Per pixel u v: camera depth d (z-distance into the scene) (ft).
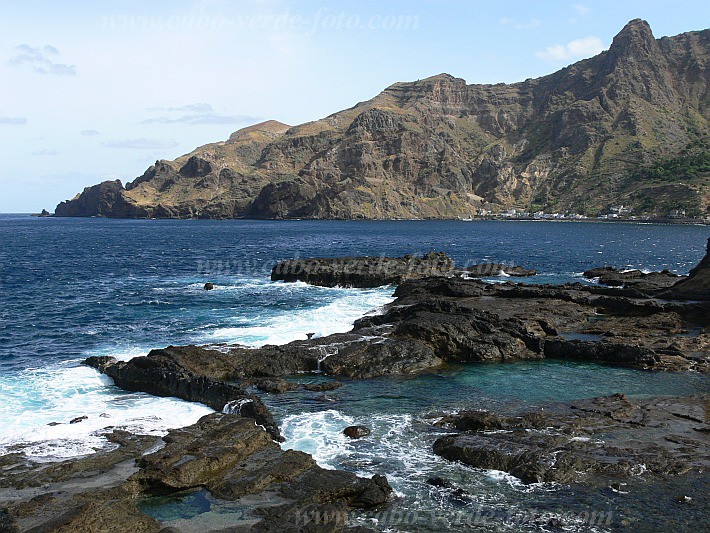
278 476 59.06
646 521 52.24
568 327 126.82
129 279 225.56
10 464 60.85
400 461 64.59
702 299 147.43
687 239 499.92
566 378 96.12
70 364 103.45
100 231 637.71
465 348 108.68
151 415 77.71
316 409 81.41
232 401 80.02
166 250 378.73
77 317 146.00
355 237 538.06
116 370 95.35
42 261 302.04
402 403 83.76
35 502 52.31
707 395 82.53
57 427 71.87
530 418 73.61
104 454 62.69
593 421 73.41
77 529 48.03
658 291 164.04
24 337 124.77
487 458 63.21
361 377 96.73
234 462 61.67
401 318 125.80
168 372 89.61
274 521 51.13
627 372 98.99
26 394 86.79
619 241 476.95
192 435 67.26
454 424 74.33
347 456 65.82
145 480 57.16
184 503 54.75
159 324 136.46
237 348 105.60
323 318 140.87
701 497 55.77
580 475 60.03
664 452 64.08
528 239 509.35
